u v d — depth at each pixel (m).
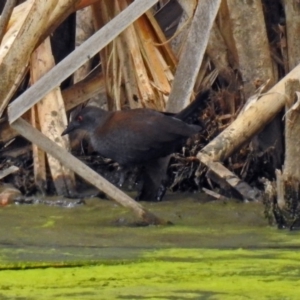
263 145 12.19
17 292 7.62
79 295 7.52
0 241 9.71
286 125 10.22
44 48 12.54
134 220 10.67
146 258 8.80
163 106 12.46
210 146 11.62
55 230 10.24
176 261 8.66
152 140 11.48
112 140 11.72
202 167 12.15
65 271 8.35
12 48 11.30
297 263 8.54
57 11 11.38
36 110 12.52
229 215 10.91
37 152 12.38
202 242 9.54
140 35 12.52
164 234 9.95
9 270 8.41
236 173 12.19
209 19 12.01
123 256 8.89
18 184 12.55
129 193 12.41
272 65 12.68
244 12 12.30
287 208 10.23
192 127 11.53
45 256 8.91
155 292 7.58
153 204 11.62
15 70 11.35
